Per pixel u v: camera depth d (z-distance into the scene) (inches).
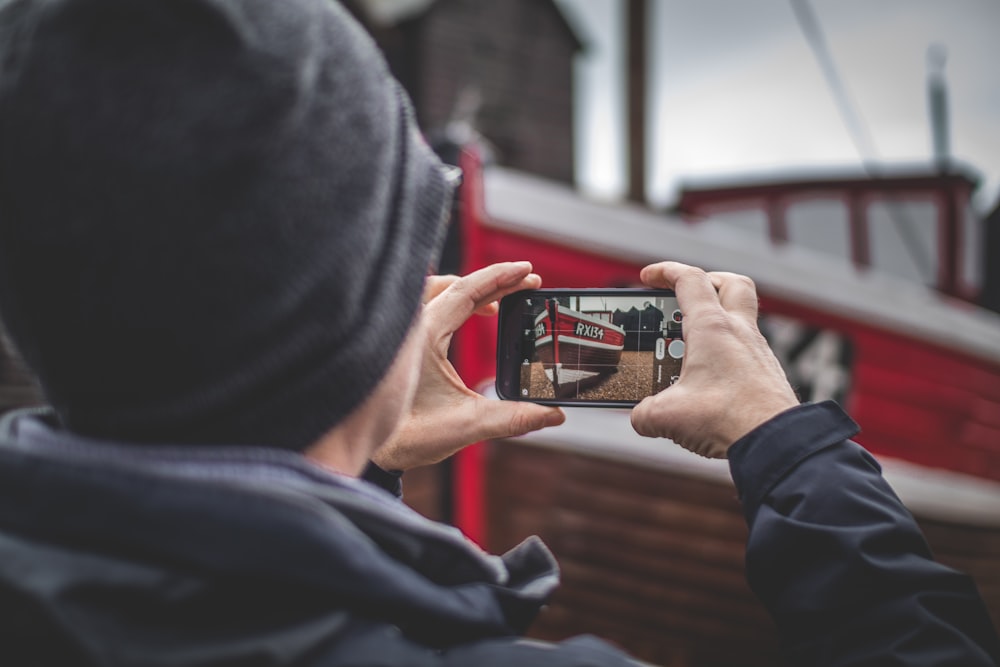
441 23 527.2
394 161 22.4
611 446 148.7
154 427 19.9
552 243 140.0
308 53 20.2
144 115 18.6
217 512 18.4
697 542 151.3
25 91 19.0
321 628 19.2
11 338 22.1
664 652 155.0
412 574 21.0
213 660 18.1
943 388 183.0
